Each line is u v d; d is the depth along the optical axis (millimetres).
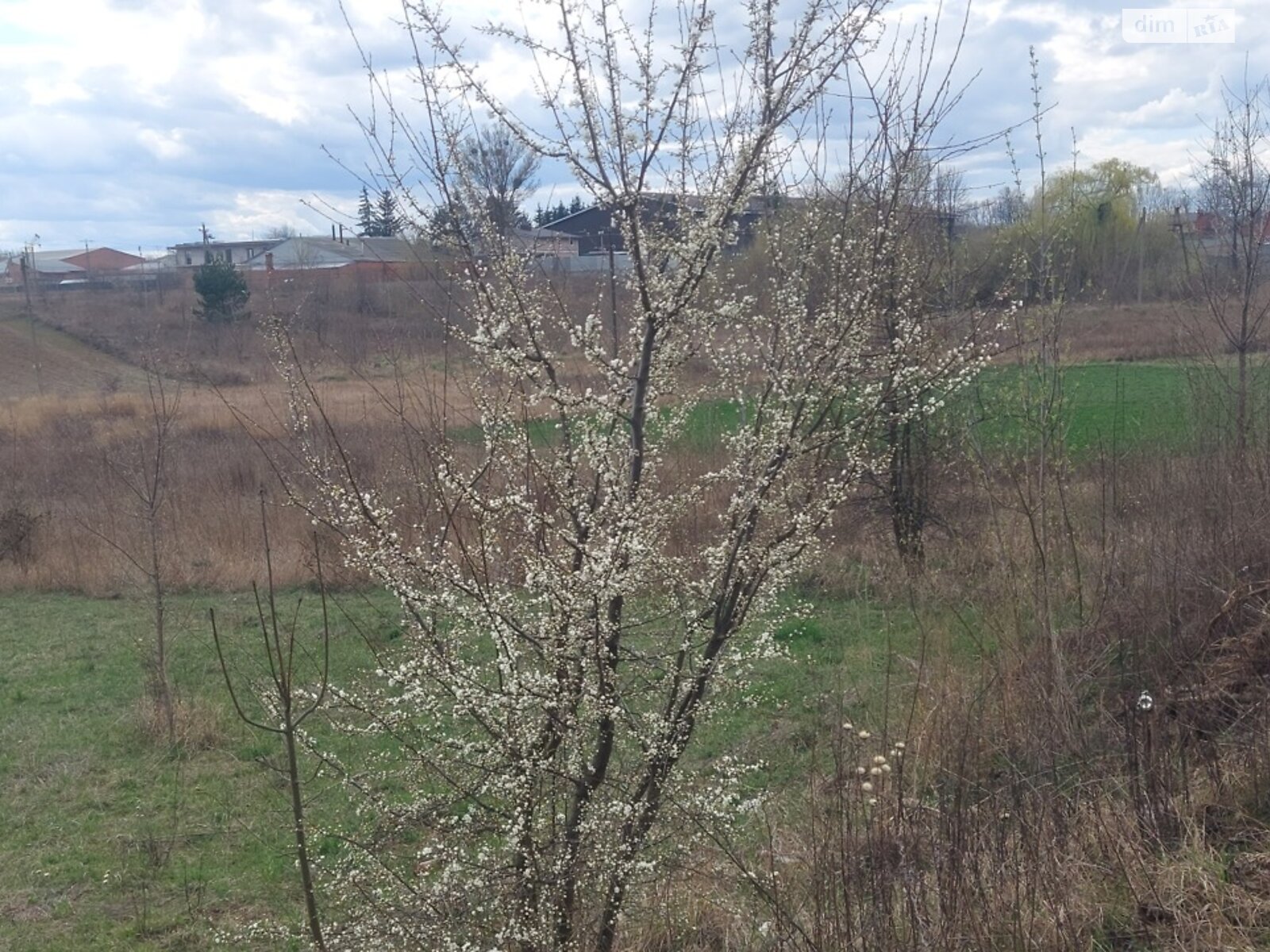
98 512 15117
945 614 8250
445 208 3525
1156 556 6957
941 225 8516
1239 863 4453
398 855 4172
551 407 3840
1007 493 8922
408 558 3586
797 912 4035
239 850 6492
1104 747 5402
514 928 3523
